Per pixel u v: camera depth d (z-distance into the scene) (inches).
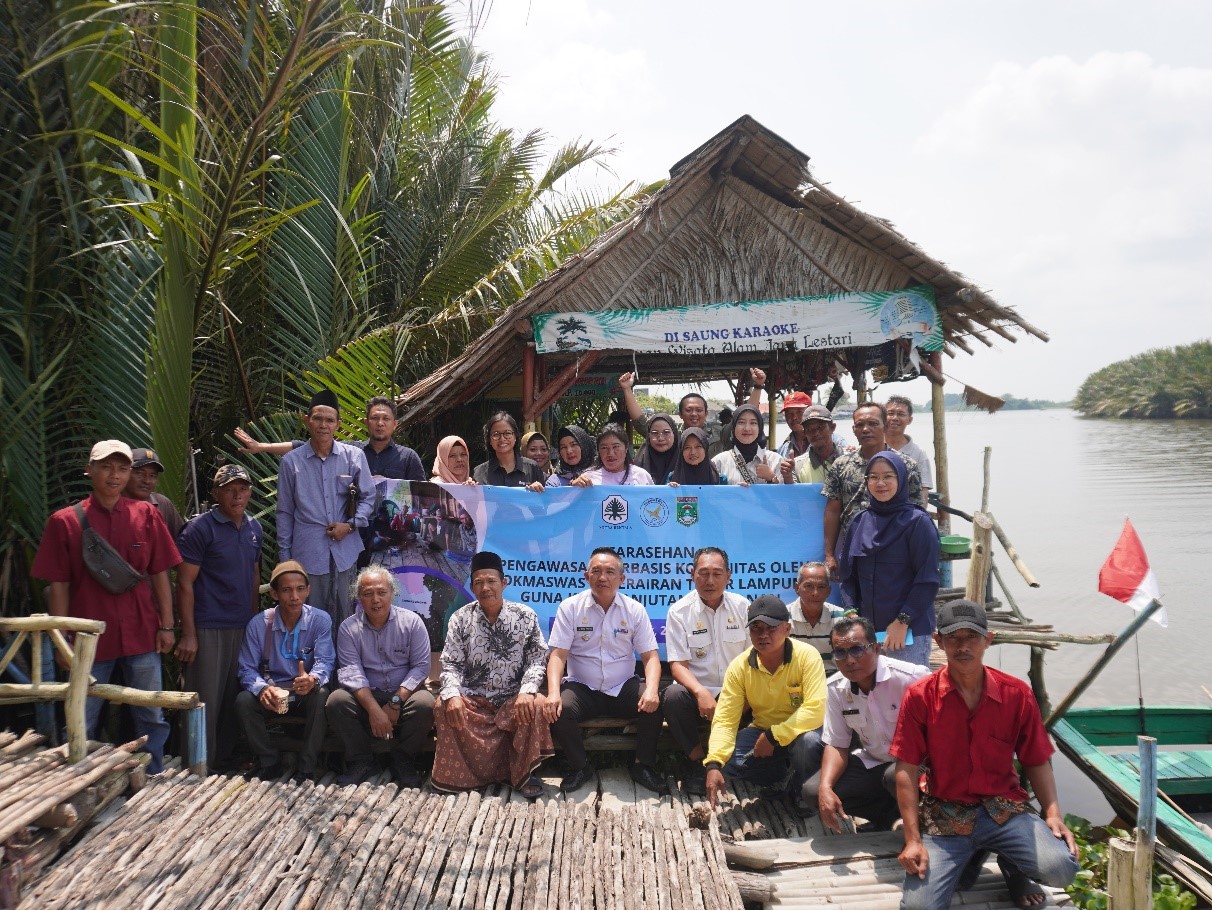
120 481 210.5
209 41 294.4
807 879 193.2
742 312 366.3
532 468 305.1
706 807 204.8
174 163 248.1
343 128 361.7
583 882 179.5
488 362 365.7
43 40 236.8
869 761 212.7
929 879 178.9
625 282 366.0
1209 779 263.3
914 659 232.4
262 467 317.7
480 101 529.7
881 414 251.8
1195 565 940.6
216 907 160.7
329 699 232.7
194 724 207.2
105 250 262.4
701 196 369.7
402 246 493.4
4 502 239.6
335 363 325.4
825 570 244.1
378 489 272.7
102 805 187.0
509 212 508.4
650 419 298.0
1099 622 692.7
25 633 197.6
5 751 187.5
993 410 457.7
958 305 368.5
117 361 259.4
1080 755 262.4
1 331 250.7
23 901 157.0
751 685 224.4
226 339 345.7
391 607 240.7
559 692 237.8
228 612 235.9
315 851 181.3
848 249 367.2
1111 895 173.9
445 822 199.2
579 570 273.4
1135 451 2915.8
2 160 245.8
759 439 307.1
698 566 238.8
